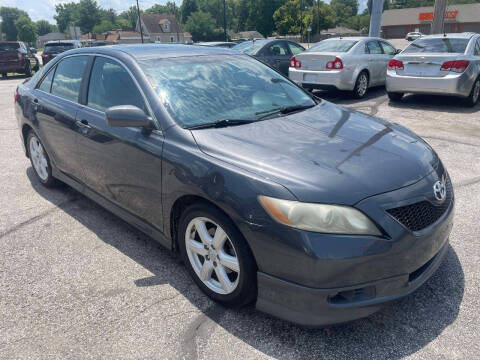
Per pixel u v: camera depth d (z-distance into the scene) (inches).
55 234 146.4
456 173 192.7
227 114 120.0
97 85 141.0
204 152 102.4
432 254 95.9
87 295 112.0
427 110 323.3
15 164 226.5
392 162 98.5
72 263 127.7
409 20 3129.9
